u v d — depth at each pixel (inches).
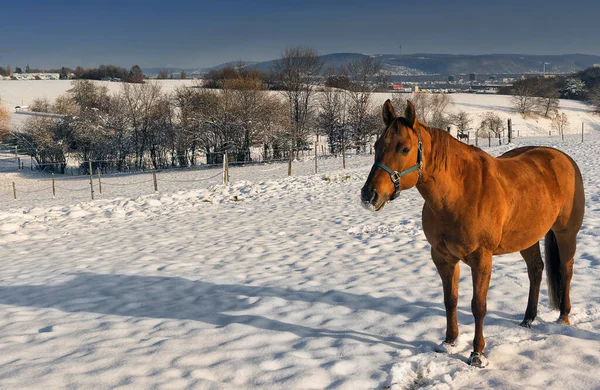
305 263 311.6
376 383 154.4
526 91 3075.8
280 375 160.4
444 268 175.5
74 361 176.6
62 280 298.0
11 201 1008.2
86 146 1793.8
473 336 186.1
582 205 197.5
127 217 550.3
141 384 156.6
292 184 759.1
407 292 242.4
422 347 179.3
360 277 272.8
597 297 219.0
